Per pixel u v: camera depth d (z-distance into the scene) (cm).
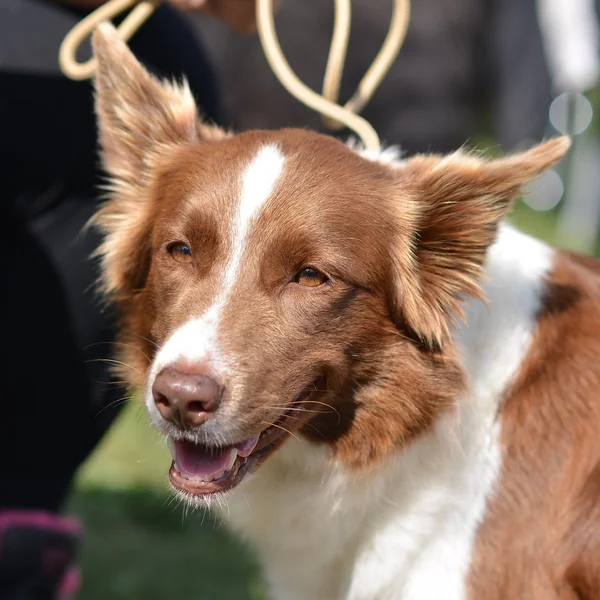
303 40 1534
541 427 725
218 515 948
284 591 827
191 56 977
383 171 743
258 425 678
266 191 700
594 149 3067
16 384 899
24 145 870
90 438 937
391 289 723
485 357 743
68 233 895
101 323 909
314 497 771
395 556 754
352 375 729
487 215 707
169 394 651
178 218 716
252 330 677
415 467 743
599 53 1650
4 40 861
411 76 1595
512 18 1617
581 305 755
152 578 1198
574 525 700
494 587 714
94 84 809
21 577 894
